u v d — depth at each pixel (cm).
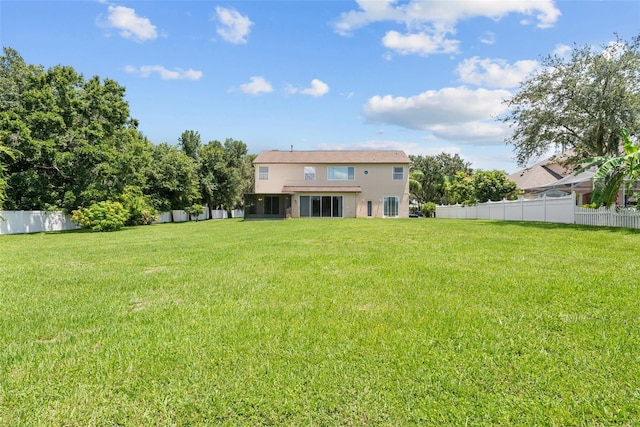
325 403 225
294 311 397
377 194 3131
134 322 376
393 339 315
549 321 348
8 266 730
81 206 2069
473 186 3166
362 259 715
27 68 2325
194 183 3497
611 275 516
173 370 269
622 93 1523
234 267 668
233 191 4391
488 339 312
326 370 264
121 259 803
